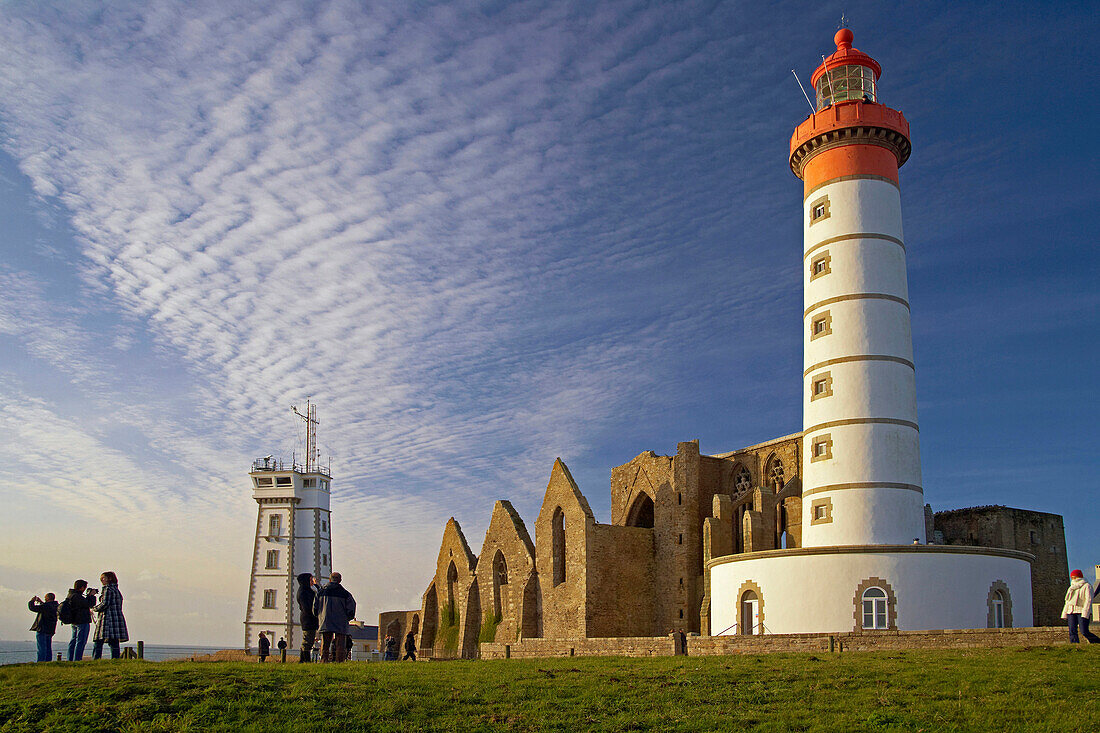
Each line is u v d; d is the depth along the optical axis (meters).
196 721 26.27
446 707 28.06
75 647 35.31
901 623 47.72
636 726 26.08
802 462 63.66
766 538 62.19
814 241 59.44
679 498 72.25
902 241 58.72
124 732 25.50
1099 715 24.62
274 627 121.25
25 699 28.03
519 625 76.94
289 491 125.75
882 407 54.72
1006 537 64.31
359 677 31.62
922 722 25.06
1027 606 51.66
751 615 53.19
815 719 25.91
